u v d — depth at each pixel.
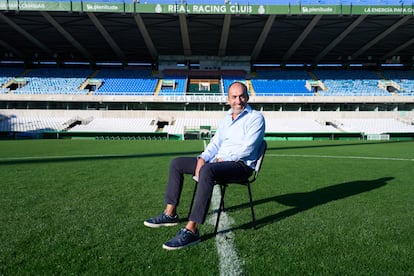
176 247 2.07
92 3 20.67
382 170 6.37
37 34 25.52
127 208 3.19
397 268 1.80
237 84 2.64
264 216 2.93
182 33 25.36
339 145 15.80
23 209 3.13
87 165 6.90
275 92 29.41
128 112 27.47
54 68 32.47
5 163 7.20
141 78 31.48
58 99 26.86
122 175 5.47
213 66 32.38
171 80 31.06
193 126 26.36
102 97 27.09
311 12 21.12
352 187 4.48
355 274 1.72
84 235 2.35
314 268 1.79
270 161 8.08
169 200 2.59
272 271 1.75
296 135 24.88
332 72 33.22
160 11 21.05
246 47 29.38
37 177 5.20
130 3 20.91
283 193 4.04
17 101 27.16
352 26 23.50
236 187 4.47
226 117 2.77
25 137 24.28
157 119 27.47
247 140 2.45
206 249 2.09
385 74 32.50
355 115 27.64
